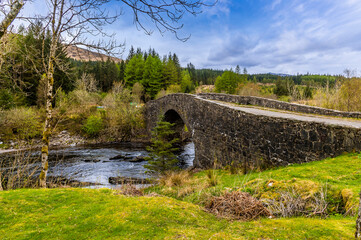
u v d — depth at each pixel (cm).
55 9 521
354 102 1466
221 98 2109
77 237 248
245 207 354
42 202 353
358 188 367
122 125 3041
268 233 255
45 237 248
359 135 550
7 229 266
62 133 2703
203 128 1416
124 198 380
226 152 1149
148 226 273
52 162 1662
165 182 934
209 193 541
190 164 1745
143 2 249
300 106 1205
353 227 256
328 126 618
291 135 740
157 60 5338
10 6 291
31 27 509
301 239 234
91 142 2744
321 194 367
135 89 4222
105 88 5047
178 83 6056
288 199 378
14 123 2116
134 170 1527
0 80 673
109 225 275
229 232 265
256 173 820
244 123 995
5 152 1769
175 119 2769
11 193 393
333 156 604
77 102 2600
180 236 247
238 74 6362
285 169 649
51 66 582
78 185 1139
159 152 1375
